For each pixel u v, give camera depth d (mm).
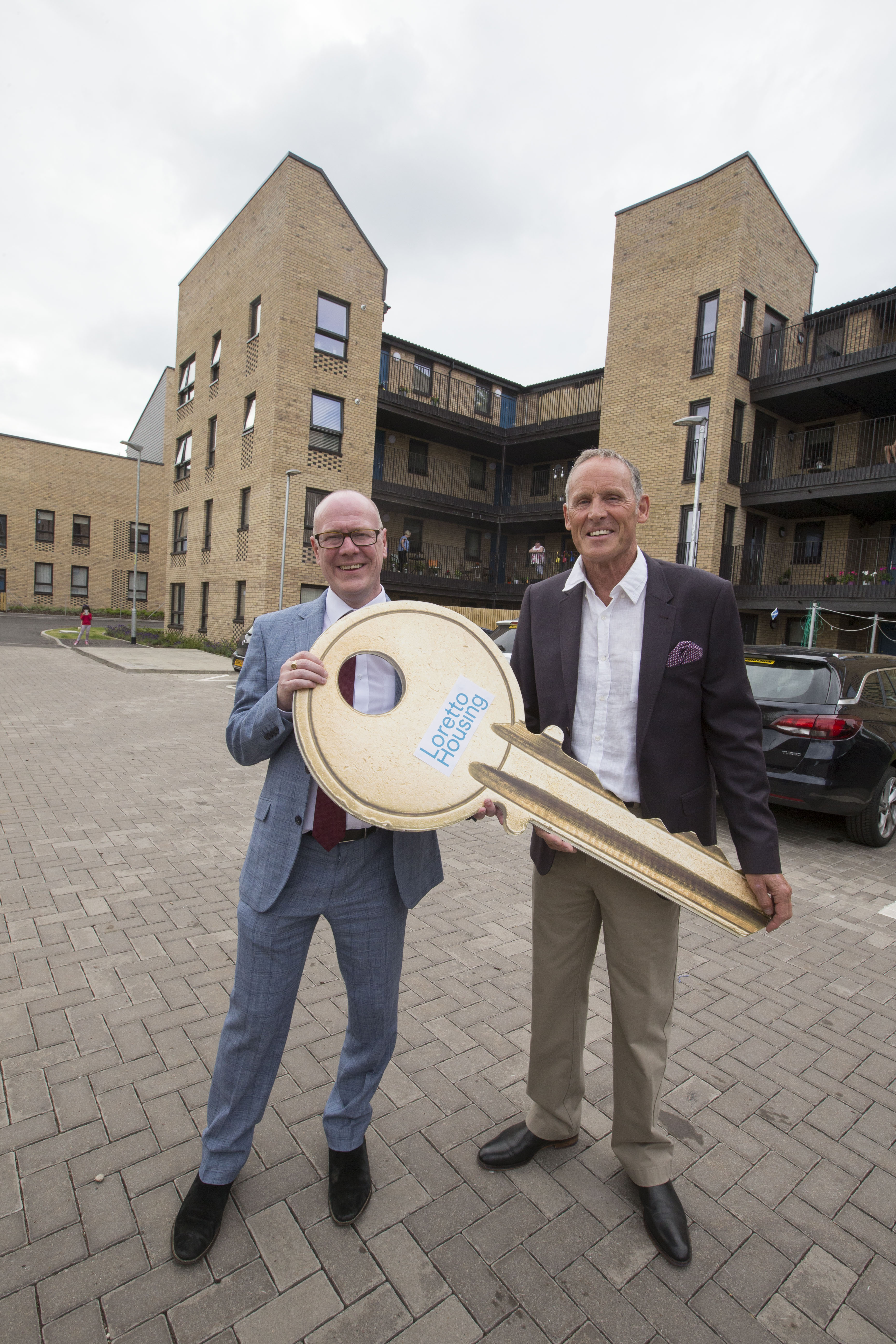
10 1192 1813
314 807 1688
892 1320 1578
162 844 4570
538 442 22953
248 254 19562
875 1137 2180
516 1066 2434
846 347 16750
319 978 2961
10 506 34062
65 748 7453
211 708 10734
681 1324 1543
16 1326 1476
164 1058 2377
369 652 1531
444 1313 1544
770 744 5109
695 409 16375
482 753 1525
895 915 4023
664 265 16922
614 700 1794
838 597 15289
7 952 3078
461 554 25406
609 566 1771
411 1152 2018
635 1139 1815
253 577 19203
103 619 34344
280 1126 2088
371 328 19703
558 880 1844
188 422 23781
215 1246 1683
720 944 3566
